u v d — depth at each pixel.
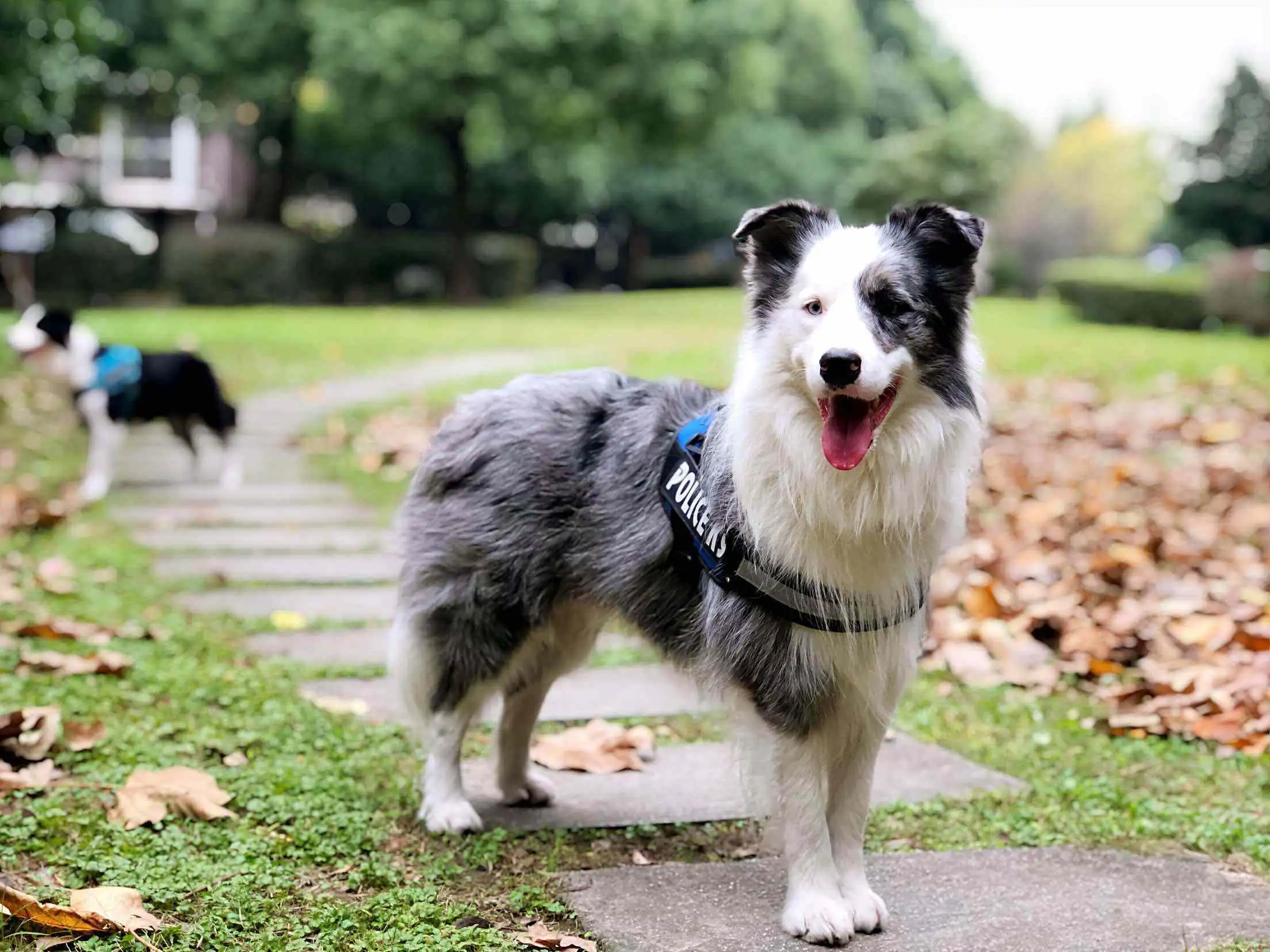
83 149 14.95
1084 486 3.71
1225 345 7.60
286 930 1.53
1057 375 6.09
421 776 2.00
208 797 1.84
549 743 2.16
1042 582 2.95
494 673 1.85
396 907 1.58
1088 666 2.56
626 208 18.56
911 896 1.67
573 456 1.80
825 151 19.88
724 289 18.23
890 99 24.05
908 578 1.59
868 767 1.65
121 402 4.20
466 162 13.31
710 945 1.54
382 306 12.85
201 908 1.57
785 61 20.16
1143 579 2.92
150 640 2.63
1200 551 3.09
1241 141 20.56
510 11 11.51
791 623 1.58
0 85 6.36
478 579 1.83
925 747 2.21
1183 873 1.74
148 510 3.99
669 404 1.80
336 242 13.09
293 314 10.58
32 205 13.30
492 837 1.80
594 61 12.01
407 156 15.08
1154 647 2.59
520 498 1.81
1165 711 2.30
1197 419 4.69
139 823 1.77
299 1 12.22
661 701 2.40
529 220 17.11
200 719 2.19
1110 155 17.02
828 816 1.66
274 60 12.47
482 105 12.15
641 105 12.48
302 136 14.12
